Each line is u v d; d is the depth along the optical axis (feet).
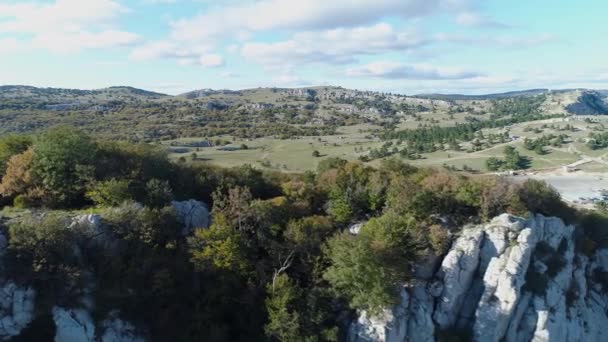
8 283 130.62
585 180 531.09
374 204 208.54
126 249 154.30
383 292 156.35
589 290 213.87
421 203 199.31
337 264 164.35
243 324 157.48
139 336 142.61
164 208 167.94
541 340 176.65
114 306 141.59
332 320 163.94
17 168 173.99
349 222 204.44
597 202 418.31
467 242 182.19
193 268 160.35
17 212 160.04
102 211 163.32
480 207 201.67
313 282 169.68
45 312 132.87
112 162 192.03
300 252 177.88
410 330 167.43
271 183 234.79
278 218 186.80
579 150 654.53
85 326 134.92
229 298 159.94
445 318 174.91
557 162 607.37
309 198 214.90
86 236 147.64
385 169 266.57
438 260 184.14
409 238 178.19
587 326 196.34
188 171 219.61
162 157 214.07
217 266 156.76
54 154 176.45
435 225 188.44
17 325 129.29
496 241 182.91
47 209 167.43
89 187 174.50
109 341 136.87
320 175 246.06
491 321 173.88
